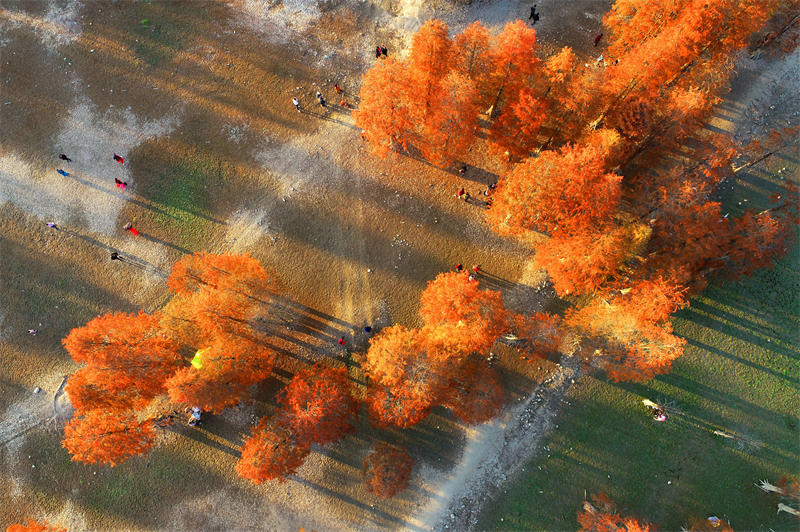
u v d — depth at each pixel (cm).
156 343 3219
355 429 3725
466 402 3406
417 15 4238
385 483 3431
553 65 3219
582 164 3036
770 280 3816
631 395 3731
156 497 3666
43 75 4081
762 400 3725
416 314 3831
